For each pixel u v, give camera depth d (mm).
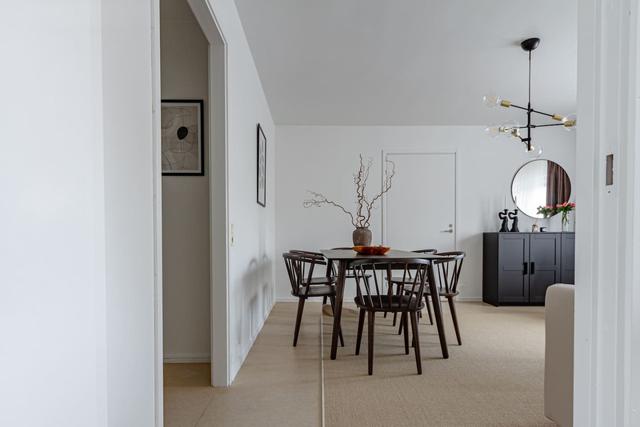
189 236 2721
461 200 5074
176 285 2729
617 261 573
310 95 4203
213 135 2260
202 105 2697
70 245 716
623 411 569
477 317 4062
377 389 2244
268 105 4434
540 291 4637
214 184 2262
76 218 736
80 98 751
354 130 5062
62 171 694
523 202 5074
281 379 2398
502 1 2654
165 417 1915
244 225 2854
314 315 4199
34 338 619
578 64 655
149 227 1098
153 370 1119
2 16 556
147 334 1081
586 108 634
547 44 3199
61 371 687
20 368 588
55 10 675
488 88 4066
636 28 548
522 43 3152
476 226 5070
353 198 5062
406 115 4770
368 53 3354
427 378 2406
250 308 3096
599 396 607
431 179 5074
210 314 2484
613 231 581
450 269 5043
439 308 2789
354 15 2803
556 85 3979
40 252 634
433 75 3783
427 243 5070
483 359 2758
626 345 563
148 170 1097
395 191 5074
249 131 3117
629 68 557
